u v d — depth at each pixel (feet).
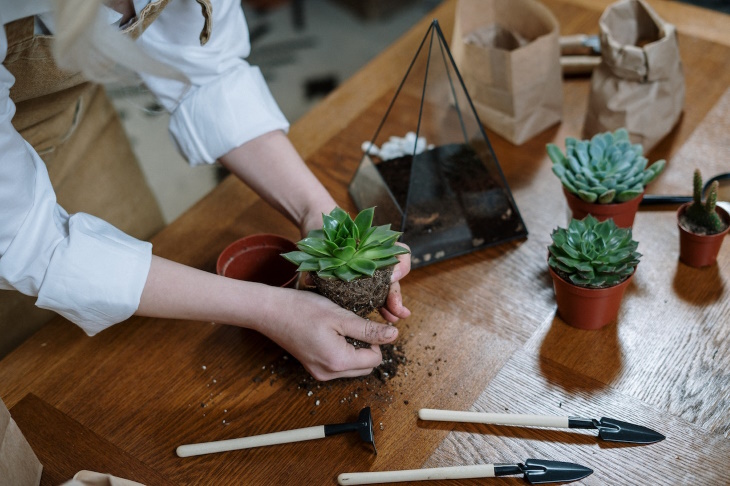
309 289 3.28
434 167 3.76
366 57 8.77
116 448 3.12
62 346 3.58
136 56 2.37
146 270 2.93
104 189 4.73
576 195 3.63
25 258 2.71
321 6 9.84
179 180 7.27
